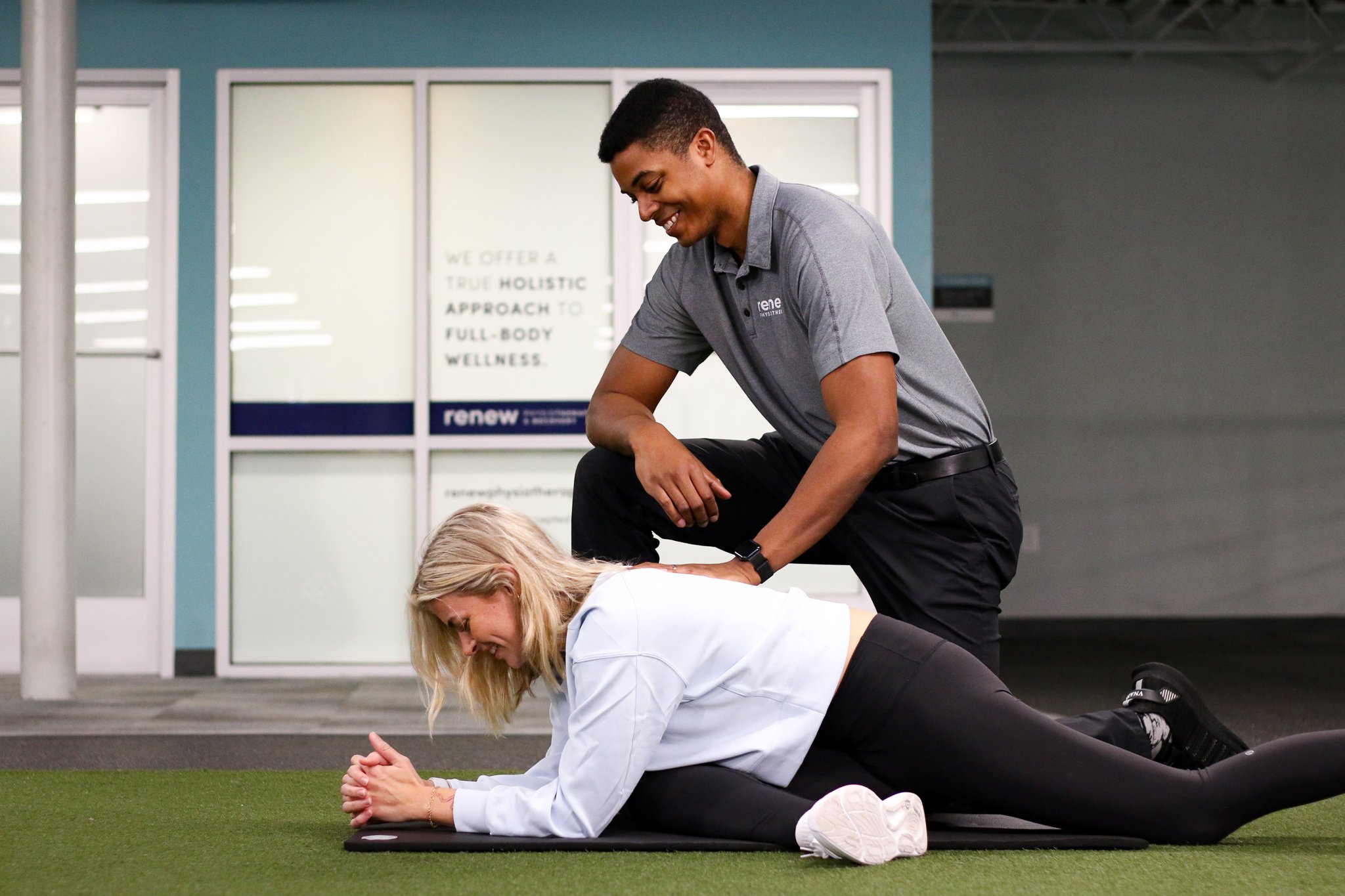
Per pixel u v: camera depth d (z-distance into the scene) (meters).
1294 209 9.30
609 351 5.43
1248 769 1.95
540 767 2.13
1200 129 9.29
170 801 2.53
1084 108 9.28
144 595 5.34
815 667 1.96
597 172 5.45
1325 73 9.30
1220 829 1.95
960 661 1.97
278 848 2.01
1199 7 9.11
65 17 4.50
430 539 1.97
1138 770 1.94
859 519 2.36
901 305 2.30
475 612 1.93
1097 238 9.28
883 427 2.13
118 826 2.25
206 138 5.35
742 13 5.44
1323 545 9.23
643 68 5.43
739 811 1.94
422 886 1.72
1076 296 9.28
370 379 5.38
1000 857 1.88
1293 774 1.93
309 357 5.37
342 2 5.38
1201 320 9.28
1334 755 1.93
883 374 2.15
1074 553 9.23
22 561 4.50
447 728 3.87
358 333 5.38
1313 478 9.26
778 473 2.52
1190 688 2.23
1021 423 9.27
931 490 2.32
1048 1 9.05
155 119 5.38
